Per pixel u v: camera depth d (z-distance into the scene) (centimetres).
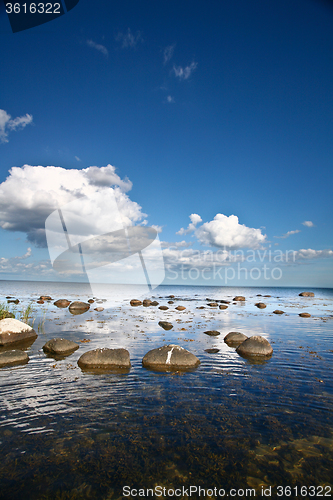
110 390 862
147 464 534
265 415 722
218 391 868
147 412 729
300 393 859
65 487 472
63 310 2730
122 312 2697
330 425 679
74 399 796
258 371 1055
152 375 1001
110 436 619
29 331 1516
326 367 1107
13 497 448
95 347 1351
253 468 529
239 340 1495
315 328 1953
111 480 491
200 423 679
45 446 579
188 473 513
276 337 1653
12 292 5556
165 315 2555
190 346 1402
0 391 841
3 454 550
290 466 535
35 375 983
